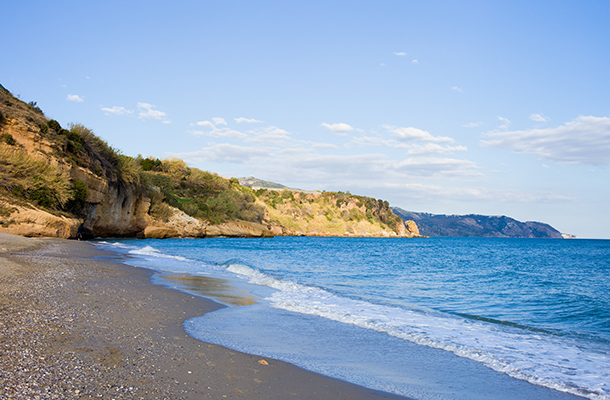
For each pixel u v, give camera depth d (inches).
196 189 3846.0
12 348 199.5
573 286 802.8
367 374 233.8
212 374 207.2
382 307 464.1
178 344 254.5
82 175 1609.3
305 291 558.9
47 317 273.3
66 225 1296.8
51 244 967.6
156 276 607.8
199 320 336.2
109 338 246.1
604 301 590.9
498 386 224.4
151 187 2536.9
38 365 182.4
